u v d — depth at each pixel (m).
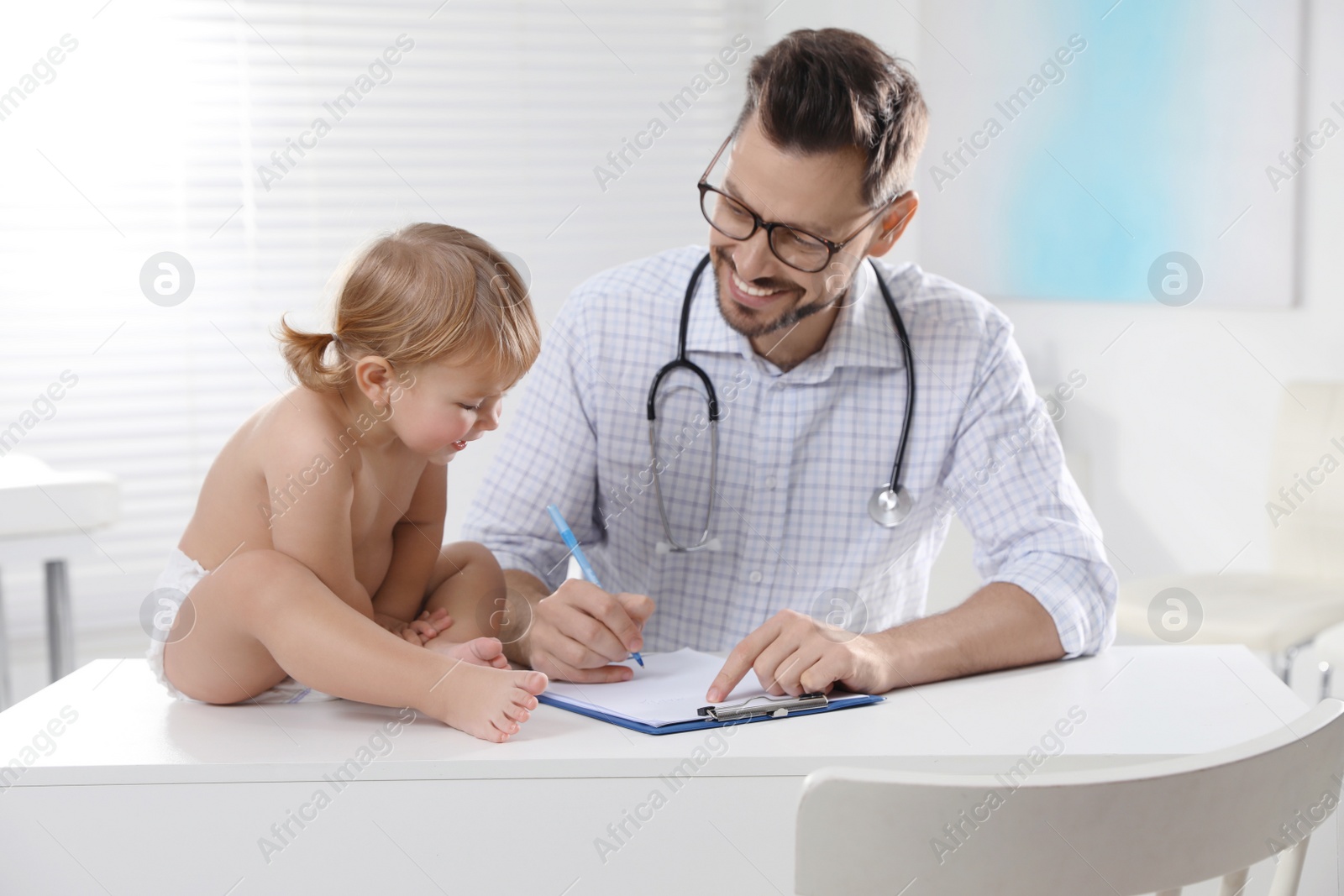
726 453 1.29
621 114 3.01
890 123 1.09
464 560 1.14
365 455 1.01
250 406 2.83
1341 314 1.88
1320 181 1.90
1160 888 0.66
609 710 0.89
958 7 2.63
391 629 1.05
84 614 2.76
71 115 2.68
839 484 1.29
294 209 2.83
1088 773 0.65
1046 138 2.44
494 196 2.94
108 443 2.77
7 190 2.66
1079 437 2.47
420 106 2.89
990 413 1.27
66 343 2.73
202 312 2.79
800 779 0.80
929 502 1.31
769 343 1.26
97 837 0.79
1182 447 2.20
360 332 0.97
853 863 0.65
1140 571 2.33
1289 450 1.95
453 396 0.98
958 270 2.73
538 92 2.96
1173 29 2.14
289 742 0.84
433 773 0.79
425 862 0.80
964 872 0.64
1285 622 1.74
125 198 2.73
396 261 0.97
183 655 0.92
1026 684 0.99
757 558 1.31
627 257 3.04
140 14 2.71
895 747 0.82
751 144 1.08
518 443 1.31
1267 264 2.00
